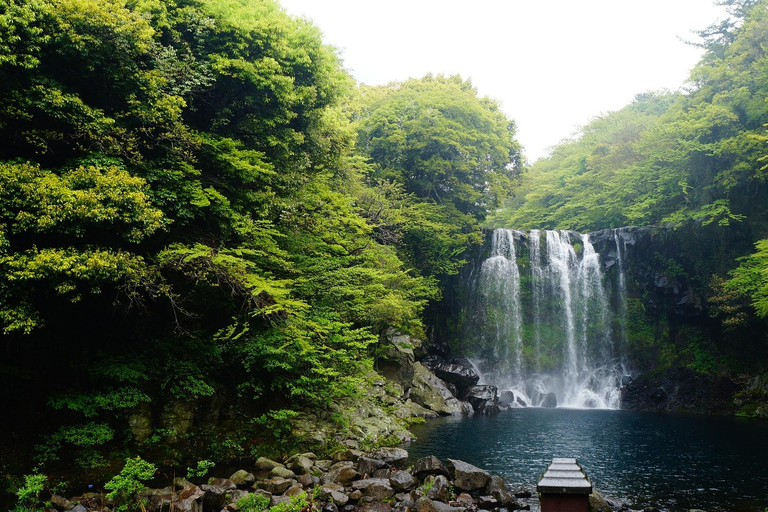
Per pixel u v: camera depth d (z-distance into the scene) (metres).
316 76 18.92
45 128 13.16
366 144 38.38
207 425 15.48
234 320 17.14
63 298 13.63
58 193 11.12
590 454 17.23
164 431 14.27
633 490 12.88
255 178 17.39
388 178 36.69
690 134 35.41
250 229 15.94
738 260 33.00
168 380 14.84
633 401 34.84
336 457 14.56
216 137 16.92
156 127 14.75
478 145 40.78
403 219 30.42
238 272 14.73
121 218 12.09
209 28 16.52
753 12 34.97
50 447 12.24
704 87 37.50
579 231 50.88
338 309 19.92
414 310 27.88
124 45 13.15
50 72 12.90
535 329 40.50
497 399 31.42
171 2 15.98
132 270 12.13
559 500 5.24
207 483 11.65
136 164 13.99
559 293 40.84
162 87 14.98
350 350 19.03
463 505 11.23
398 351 27.41
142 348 15.41
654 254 38.59
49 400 12.70
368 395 22.11
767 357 32.78
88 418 13.44
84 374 14.00
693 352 35.78
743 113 34.81
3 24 11.20
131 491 9.84
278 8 19.36
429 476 12.41
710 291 35.12
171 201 14.63
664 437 20.92
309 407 18.22
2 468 11.24
